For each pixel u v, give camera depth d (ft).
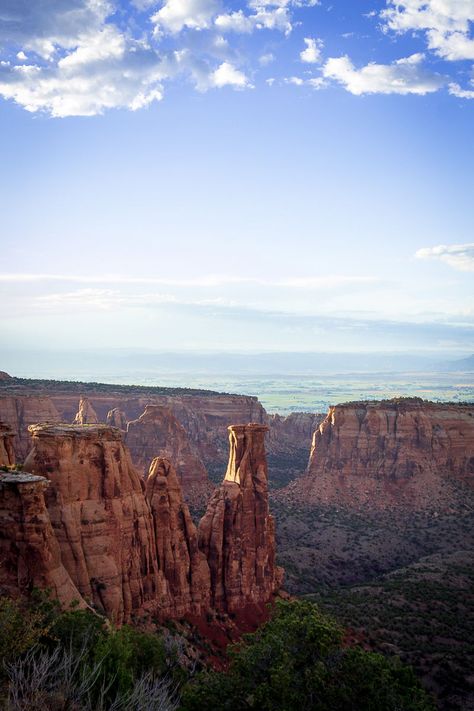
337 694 128.77
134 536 209.87
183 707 129.29
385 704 131.03
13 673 106.11
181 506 241.35
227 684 132.87
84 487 197.16
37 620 125.70
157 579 217.97
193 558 239.09
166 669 157.79
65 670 110.01
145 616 206.80
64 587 159.53
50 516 186.70
